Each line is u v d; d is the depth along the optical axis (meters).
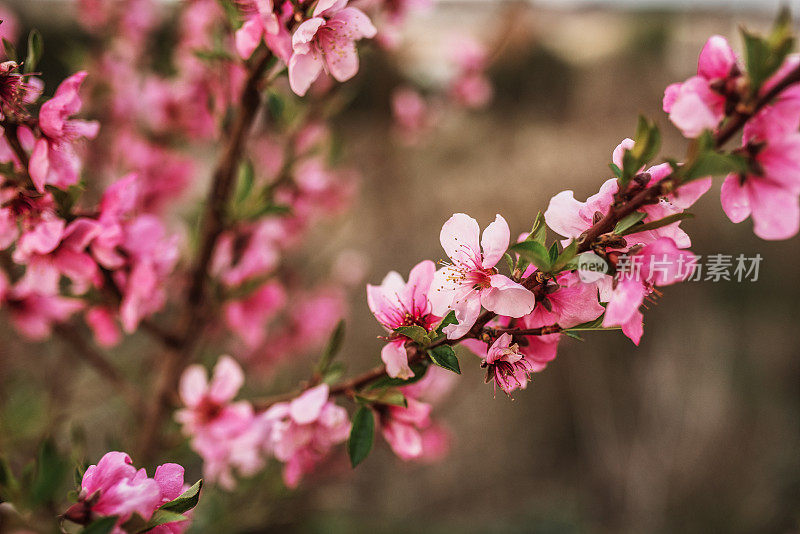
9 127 0.35
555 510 1.10
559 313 0.31
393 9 0.48
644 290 0.30
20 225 0.36
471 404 1.19
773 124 0.29
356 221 1.32
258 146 0.65
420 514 1.09
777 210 0.29
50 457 0.39
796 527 0.96
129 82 0.67
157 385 0.48
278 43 0.36
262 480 0.61
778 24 0.28
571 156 1.57
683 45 1.90
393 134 0.95
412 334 0.31
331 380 0.38
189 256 0.49
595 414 1.14
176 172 0.64
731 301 1.22
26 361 0.66
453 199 1.48
